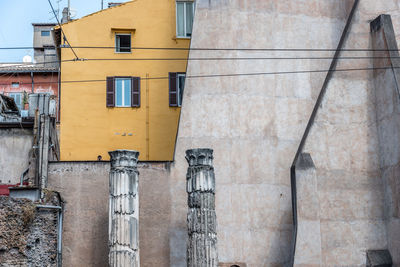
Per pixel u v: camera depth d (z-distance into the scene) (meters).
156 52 34.81
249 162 28.00
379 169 27.06
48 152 27.56
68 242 26.59
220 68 28.78
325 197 26.39
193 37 28.98
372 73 27.97
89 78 34.09
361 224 26.42
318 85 29.44
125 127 33.72
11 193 25.80
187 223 25.17
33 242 24.83
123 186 25.11
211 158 25.81
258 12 29.66
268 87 28.95
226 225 27.22
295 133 28.67
